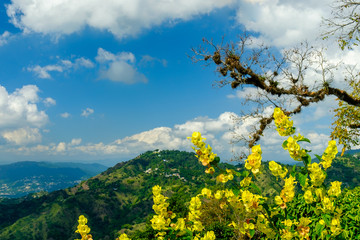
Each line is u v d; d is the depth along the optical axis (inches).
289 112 438.9
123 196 7588.6
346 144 512.7
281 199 115.7
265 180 3892.7
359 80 488.1
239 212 127.0
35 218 6067.9
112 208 6722.4
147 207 6855.3
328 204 115.9
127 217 6476.4
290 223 124.7
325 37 441.4
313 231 139.6
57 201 6884.8
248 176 117.7
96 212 6471.5
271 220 124.5
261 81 438.9
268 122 458.0
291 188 113.8
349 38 424.8
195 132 121.2
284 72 432.5
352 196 215.6
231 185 118.1
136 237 638.5
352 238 147.8
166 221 140.5
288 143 113.8
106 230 5792.3
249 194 113.7
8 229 5570.9
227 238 306.2
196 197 140.9
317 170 110.7
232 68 440.5
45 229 5738.2
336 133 524.7
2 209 6441.9
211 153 120.3
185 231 138.0
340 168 6520.7
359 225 154.6
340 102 509.4
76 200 6722.4
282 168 117.2
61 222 6023.6
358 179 5979.3
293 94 429.1
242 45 440.1
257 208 116.5
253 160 114.9
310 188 118.4
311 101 417.4
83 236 169.2
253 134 467.2
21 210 6574.8
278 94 442.0
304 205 170.9
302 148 115.4
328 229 125.2
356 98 457.4
